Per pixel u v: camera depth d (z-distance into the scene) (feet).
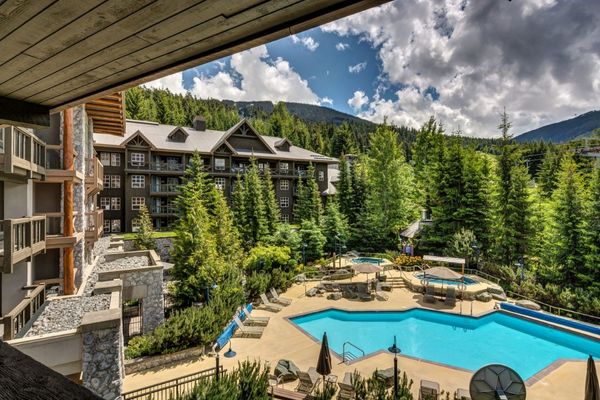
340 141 263.08
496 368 27.02
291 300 64.59
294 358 42.01
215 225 73.87
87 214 51.85
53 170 40.29
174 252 55.98
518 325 56.49
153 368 38.83
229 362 40.55
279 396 32.17
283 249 78.28
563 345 49.34
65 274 41.01
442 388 35.70
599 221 63.67
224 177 123.44
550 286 62.44
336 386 34.88
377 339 51.39
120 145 105.60
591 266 62.59
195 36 8.05
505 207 82.38
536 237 79.10
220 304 48.55
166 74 10.42
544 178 136.67
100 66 9.87
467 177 89.45
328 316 60.54
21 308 29.04
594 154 130.93
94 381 28.25
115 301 35.68
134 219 108.68
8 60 9.37
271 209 103.19
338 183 123.75
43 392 3.66
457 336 52.54
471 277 75.36
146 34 7.97
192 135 127.65
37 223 34.37
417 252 98.22
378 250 105.19
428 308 60.95
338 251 102.01
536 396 34.68
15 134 30.35
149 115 217.97
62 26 7.61
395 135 110.63
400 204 105.81
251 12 6.84
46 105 13.12
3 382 3.81
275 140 153.07
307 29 7.36
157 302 47.57
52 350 27.78
